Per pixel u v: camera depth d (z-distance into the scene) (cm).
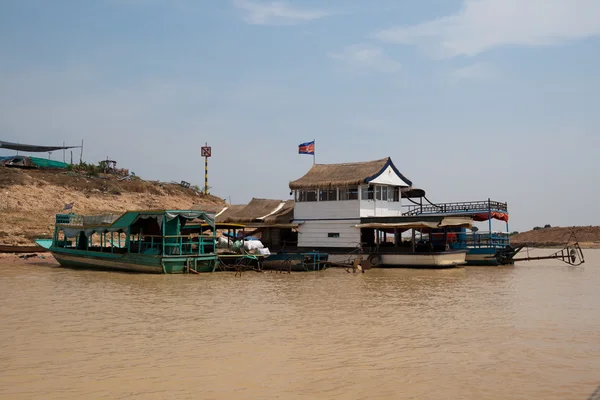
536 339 1491
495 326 1672
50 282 2894
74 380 1118
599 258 5738
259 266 3712
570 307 2050
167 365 1231
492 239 4203
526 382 1111
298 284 2855
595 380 1123
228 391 1051
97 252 3656
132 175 8500
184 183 9131
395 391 1054
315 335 1544
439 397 1022
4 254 4484
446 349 1379
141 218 3544
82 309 2002
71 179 7288
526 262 5038
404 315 1869
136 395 1026
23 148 8381
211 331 1600
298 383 1102
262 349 1379
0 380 1118
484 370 1194
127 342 1456
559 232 10931
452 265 3969
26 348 1388
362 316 1850
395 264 3872
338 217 4162
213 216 3678
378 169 4172
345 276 3316
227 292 2509
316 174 4412
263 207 4794
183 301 2214
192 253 3575
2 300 2223
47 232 5328
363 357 1302
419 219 3894
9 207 5888
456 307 2050
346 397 1020
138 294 2433
